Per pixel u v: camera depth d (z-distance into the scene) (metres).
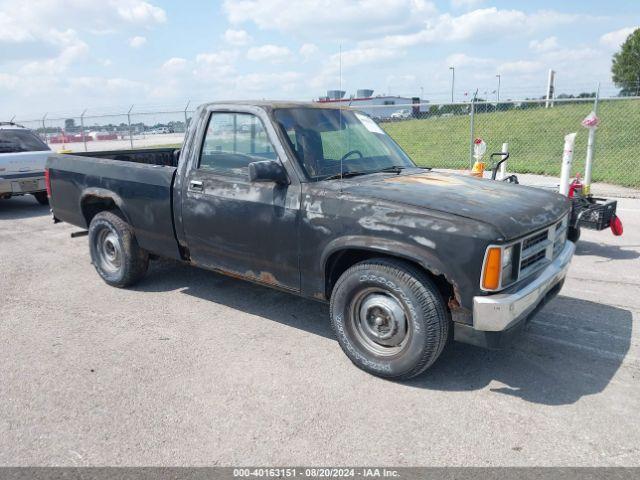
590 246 7.08
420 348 3.32
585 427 3.03
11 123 11.65
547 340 4.19
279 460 2.75
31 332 4.39
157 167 4.84
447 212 3.24
